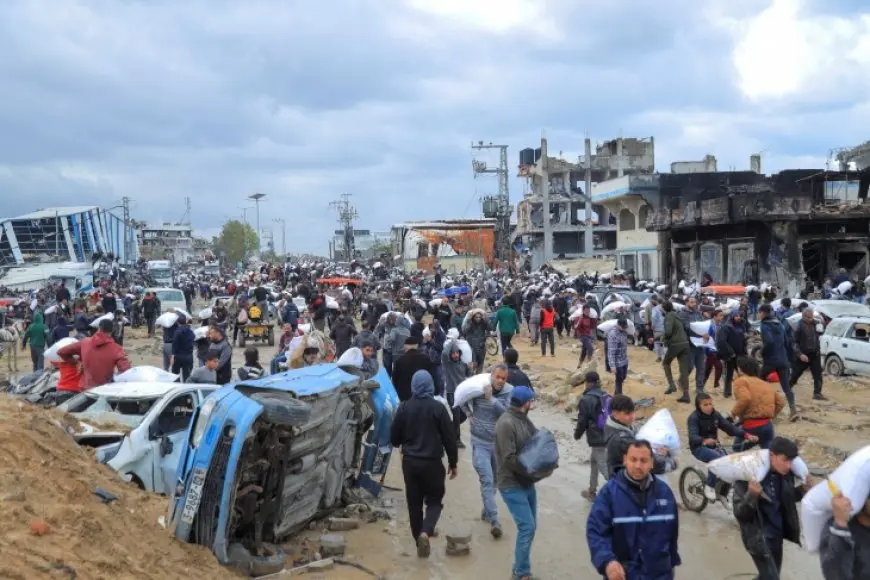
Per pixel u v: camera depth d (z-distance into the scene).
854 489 5.01
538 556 8.19
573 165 85.81
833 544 5.11
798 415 13.95
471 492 10.76
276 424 7.43
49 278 55.31
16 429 7.57
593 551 5.03
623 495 5.11
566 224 83.38
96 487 7.48
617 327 15.65
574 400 16.58
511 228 94.12
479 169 75.44
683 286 32.94
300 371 9.07
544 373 20.72
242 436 7.03
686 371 15.52
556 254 79.94
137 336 33.25
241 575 7.28
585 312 20.81
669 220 43.03
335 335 18.11
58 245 89.94
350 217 105.31
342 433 9.14
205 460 7.26
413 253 79.69
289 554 8.09
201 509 7.29
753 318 26.59
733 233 39.88
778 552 6.32
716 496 9.21
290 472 8.07
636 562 5.06
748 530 6.38
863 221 38.78
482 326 17.31
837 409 14.94
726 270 40.31
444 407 8.31
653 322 22.11
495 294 37.88
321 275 60.66
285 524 8.30
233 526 7.59
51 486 6.89
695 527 9.05
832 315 22.38
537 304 27.92
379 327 18.56
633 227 56.38
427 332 14.35
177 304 38.38
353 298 39.06
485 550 8.38
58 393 11.76
